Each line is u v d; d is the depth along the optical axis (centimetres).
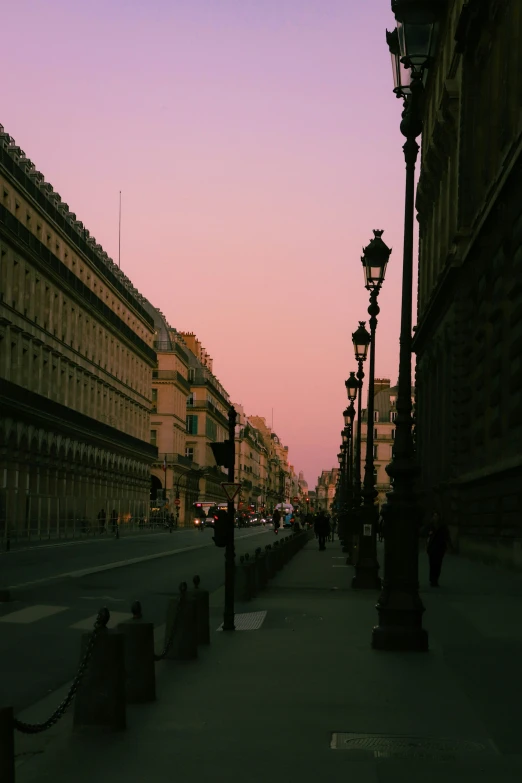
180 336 16212
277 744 823
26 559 4038
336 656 1326
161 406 13112
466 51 4428
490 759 785
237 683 1110
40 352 7119
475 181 4388
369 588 2556
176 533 9644
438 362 5606
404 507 1416
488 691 1074
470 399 4412
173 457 13038
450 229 5153
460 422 4512
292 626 1694
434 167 5762
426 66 1442
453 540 4584
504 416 3478
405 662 1277
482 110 4247
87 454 8412
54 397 7550
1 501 5975
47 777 717
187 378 14575
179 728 880
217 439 17450
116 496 9712
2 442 6169
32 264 6900
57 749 802
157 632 1662
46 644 1516
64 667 1307
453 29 5278
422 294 6675
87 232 9025
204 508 13512
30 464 6781
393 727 891
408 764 766
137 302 10688
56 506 7044
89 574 3098
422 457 6506
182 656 1282
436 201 5962
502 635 1589
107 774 726
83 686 870
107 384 9312
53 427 7294
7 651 1444
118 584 2689
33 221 6956
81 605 2105
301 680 1133
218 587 2627
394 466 1435
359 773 737
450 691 1073
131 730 872
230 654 1341
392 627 1392
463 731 880
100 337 9094
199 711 954
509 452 3312
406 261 1516
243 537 8119
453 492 4581
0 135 6538
